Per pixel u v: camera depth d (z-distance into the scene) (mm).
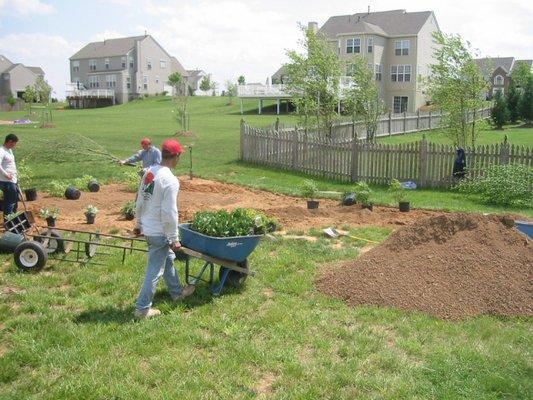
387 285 6777
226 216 6938
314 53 23625
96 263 8031
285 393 4539
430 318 6207
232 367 4945
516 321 6184
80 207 12438
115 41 94500
